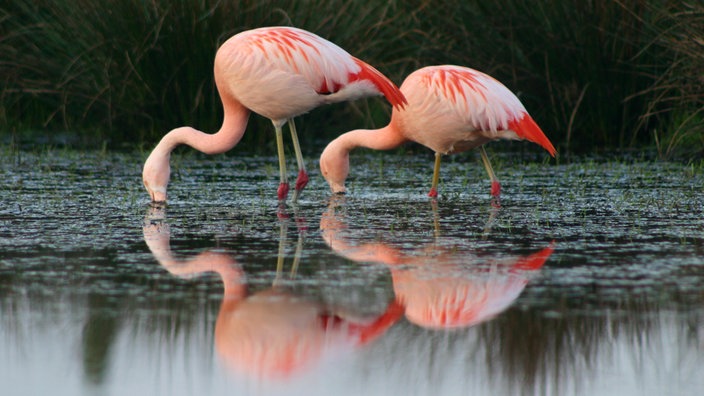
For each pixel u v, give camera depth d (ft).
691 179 42.96
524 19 55.26
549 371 17.44
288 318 20.27
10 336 19.22
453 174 46.42
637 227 30.81
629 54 55.83
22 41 57.67
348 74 36.73
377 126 60.44
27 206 35.50
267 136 59.31
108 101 56.39
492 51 55.98
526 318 20.16
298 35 37.14
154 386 16.74
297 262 25.52
